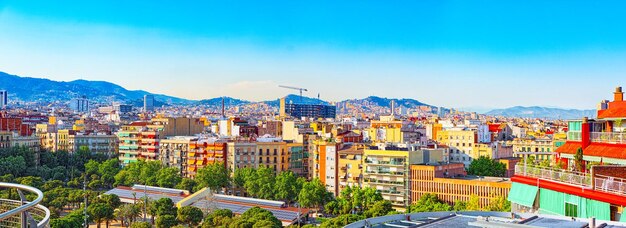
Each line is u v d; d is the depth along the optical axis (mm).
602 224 46781
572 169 75250
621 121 73812
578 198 60562
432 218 53219
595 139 73688
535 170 68438
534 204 67375
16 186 49812
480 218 49781
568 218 50312
